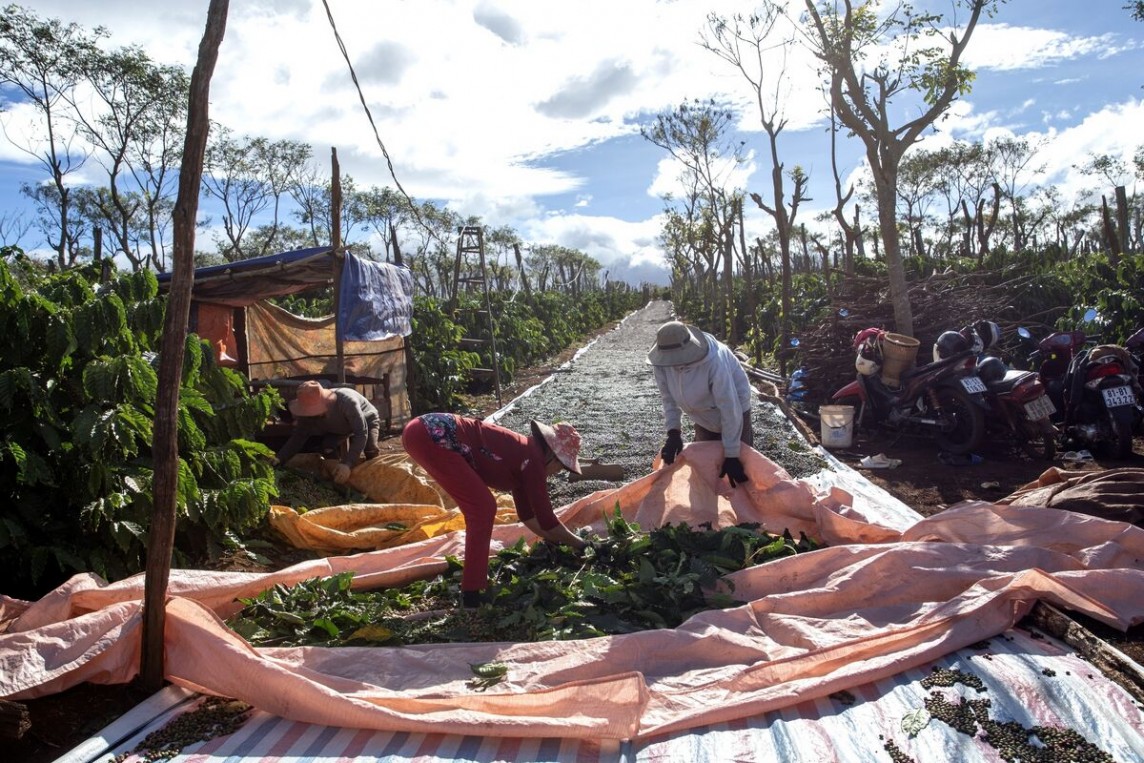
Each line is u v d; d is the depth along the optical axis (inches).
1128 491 206.8
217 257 1737.2
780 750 125.5
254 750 130.6
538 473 199.0
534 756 127.4
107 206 1405.0
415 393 518.6
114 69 1063.6
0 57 999.6
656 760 125.2
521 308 964.6
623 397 610.2
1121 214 685.9
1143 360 340.2
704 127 1143.0
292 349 457.7
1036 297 558.3
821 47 470.0
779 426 446.6
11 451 183.9
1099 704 132.3
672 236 1749.5
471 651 160.4
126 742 136.3
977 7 432.1
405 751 129.1
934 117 447.5
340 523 261.4
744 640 159.3
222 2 137.9
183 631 152.5
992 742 123.5
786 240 688.4
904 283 450.6
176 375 147.2
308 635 177.2
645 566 190.4
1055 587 162.9
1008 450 344.2
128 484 205.0
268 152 1491.1
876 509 274.1
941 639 152.8
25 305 199.3
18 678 144.1
